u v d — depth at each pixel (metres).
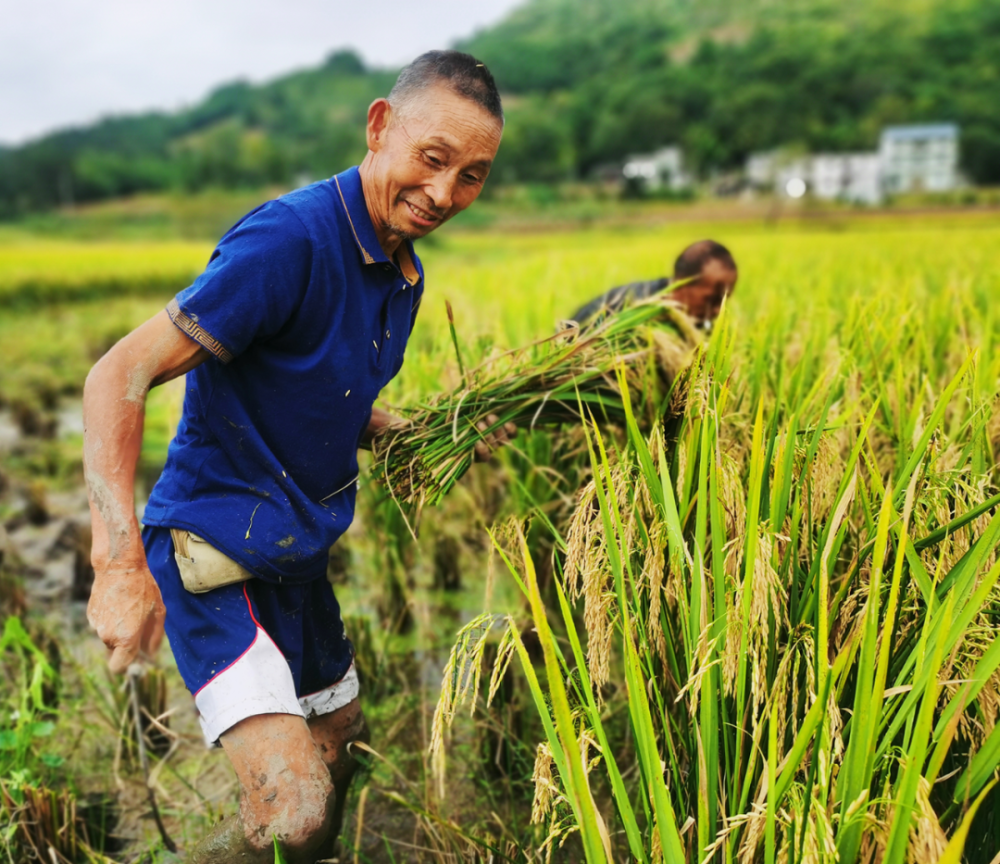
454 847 2.16
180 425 1.88
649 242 28.61
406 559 3.84
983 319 4.07
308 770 1.70
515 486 3.48
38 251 41.03
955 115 122.75
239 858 1.70
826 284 5.96
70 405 9.50
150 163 136.12
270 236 1.65
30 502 5.33
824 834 1.26
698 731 1.52
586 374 2.37
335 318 1.76
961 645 1.59
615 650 3.01
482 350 3.35
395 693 3.18
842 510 1.56
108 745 2.93
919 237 20.25
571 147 126.19
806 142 120.19
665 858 1.39
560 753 1.47
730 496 1.69
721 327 2.09
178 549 1.79
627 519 1.85
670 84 147.25
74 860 2.39
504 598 3.79
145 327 1.63
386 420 2.33
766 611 1.50
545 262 10.74
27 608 3.93
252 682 1.71
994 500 1.52
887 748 1.43
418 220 1.79
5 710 2.96
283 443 1.81
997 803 1.58
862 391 2.61
